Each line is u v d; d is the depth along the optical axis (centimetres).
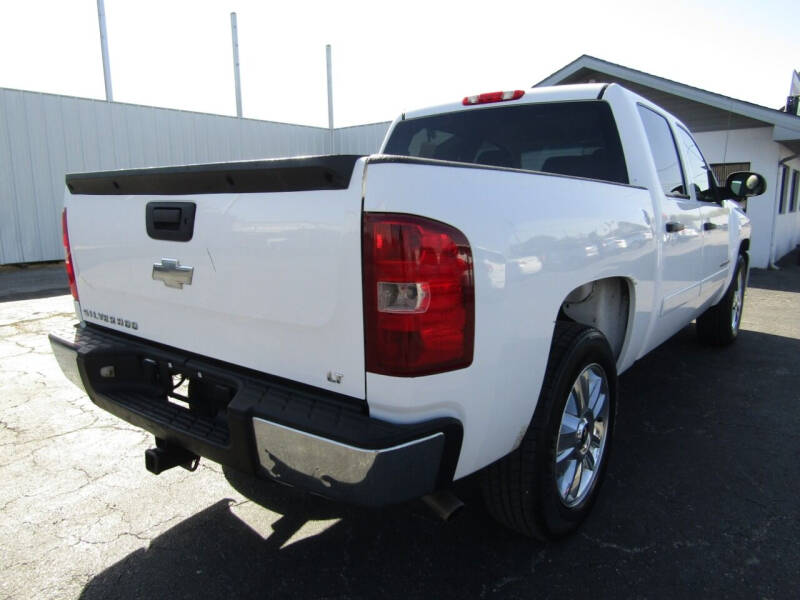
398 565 238
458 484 302
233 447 197
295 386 196
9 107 1092
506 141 360
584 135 334
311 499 289
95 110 1201
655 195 315
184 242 218
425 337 169
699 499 286
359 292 172
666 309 341
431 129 389
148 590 223
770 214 1218
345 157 170
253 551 247
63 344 260
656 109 371
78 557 243
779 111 1087
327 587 225
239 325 208
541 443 221
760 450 340
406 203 166
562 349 230
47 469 318
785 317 721
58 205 1177
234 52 1579
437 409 178
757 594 218
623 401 422
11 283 961
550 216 214
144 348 246
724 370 495
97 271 263
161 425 225
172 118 1326
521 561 240
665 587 223
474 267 177
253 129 1498
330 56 1791
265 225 191
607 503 283
